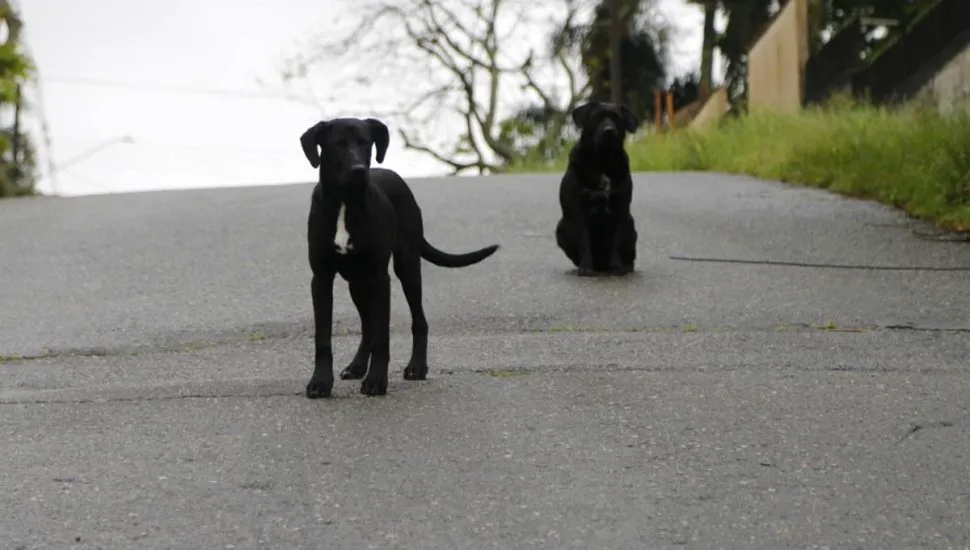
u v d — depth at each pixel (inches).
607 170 463.8
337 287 445.4
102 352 368.8
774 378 311.0
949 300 417.1
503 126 1916.8
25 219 664.4
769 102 1352.1
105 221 642.8
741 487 227.1
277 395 299.7
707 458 244.4
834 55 1153.4
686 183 784.3
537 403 287.4
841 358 337.7
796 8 1241.4
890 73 1018.7
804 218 593.0
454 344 362.9
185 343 378.3
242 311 421.4
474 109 1884.8
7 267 517.0
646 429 264.8
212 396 300.2
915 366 326.6
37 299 452.4
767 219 593.3
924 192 592.7
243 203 704.4
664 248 526.6
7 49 1136.8
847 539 202.5
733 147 971.3
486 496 223.6
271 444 257.8
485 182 821.9
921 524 209.0
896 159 671.1
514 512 215.5
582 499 221.3
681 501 220.1
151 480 236.2
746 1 1795.0
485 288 448.8
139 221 636.7
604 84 1958.7
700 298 425.1
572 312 406.3
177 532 209.3
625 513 214.5
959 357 339.6
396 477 234.5
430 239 565.3
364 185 278.7
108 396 304.0
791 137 861.2
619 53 1804.9
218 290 458.0
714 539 202.8
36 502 225.5
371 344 320.2
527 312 407.2
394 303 426.0
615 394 295.3
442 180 853.8
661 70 1961.1
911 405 283.6
